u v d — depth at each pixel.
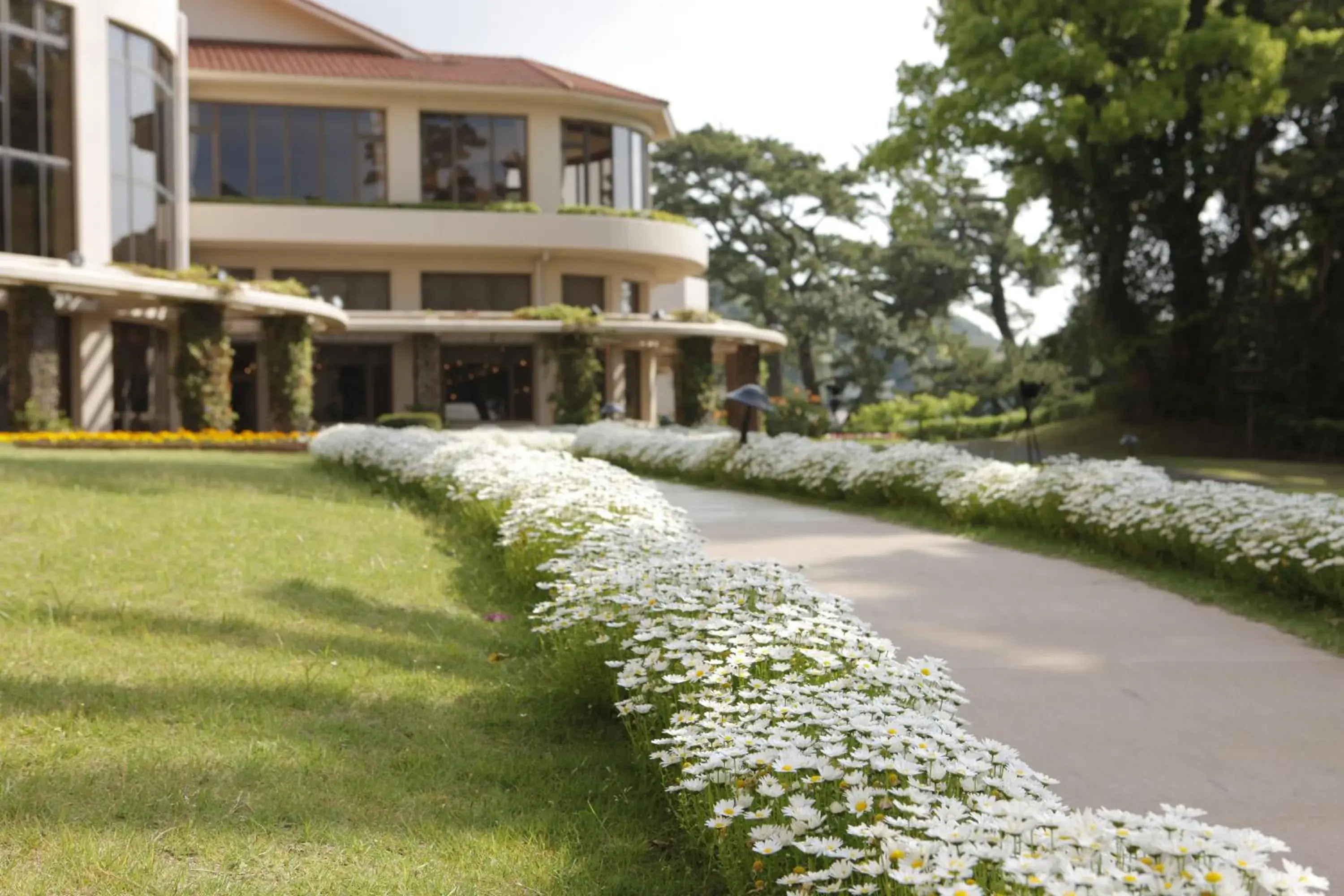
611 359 39.09
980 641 6.79
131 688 4.88
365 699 5.06
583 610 5.10
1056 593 8.39
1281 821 3.98
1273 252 27.42
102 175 25.31
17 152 23.56
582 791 4.14
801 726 3.50
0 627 5.72
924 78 29.00
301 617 6.59
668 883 3.37
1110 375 32.12
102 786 3.78
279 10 39.84
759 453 17.44
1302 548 7.80
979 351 58.28
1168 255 28.20
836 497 15.54
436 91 36.25
